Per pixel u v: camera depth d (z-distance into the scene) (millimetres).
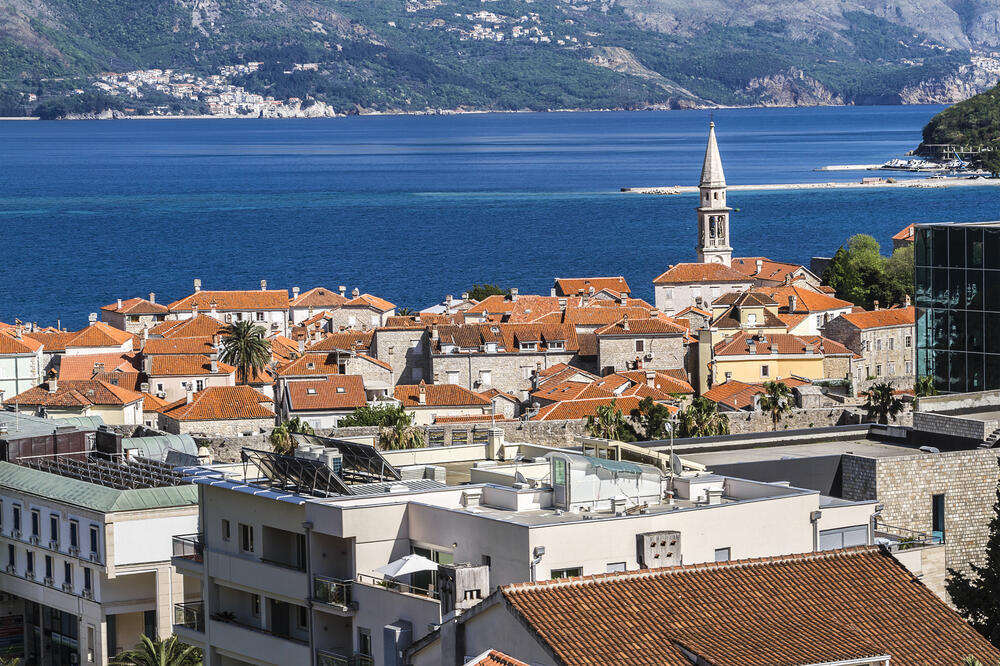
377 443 144125
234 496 76188
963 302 125750
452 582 57594
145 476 116812
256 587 74812
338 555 70062
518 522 63188
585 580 54688
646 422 156750
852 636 53562
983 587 70375
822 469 87375
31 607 119938
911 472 85062
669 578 55812
